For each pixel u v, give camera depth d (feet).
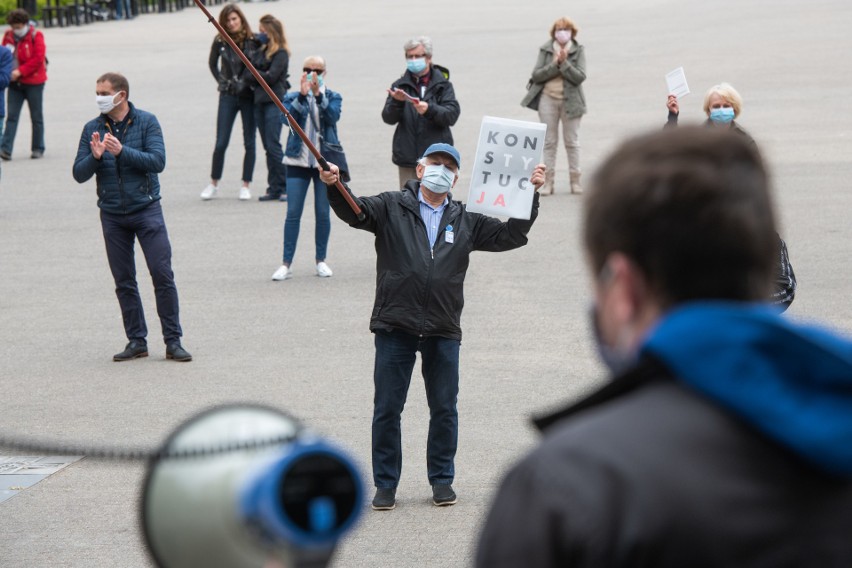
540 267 71.61
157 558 9.50
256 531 9.08
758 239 10.09
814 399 9.35
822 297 62.28
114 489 40.81
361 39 213.66
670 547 9.16
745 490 9.32
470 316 61.57
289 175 69.92
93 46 217.56
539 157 40.93
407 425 46.80
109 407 49.24
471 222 40.22
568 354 54.85
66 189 100.89
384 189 94.12
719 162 10.21
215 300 66.28
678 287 10.12
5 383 52.75
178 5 314.14
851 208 83.82
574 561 9.30
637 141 10.68
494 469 41.86
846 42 180.65
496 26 233.76
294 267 73.67
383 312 38.91
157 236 55.57
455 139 114.73
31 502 39.68
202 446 9.39
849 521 9.47
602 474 9.41
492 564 9.62
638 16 246.06
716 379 9.33
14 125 114.93
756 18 229.66
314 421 46.68
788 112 124.88
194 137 124.67
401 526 37.55
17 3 248.11
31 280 71.92
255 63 92.53
